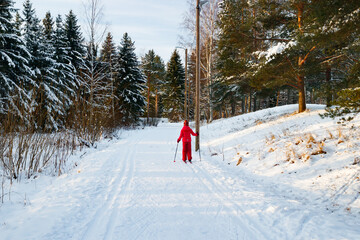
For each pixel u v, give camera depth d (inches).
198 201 157.3
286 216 132.1
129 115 848.3
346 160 192.5
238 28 434.3
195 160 297.4
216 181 206.1
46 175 213.9
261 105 1364.4
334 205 144.6
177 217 131.9
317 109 429.4
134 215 133.8
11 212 130.8
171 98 1421.0
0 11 352.2
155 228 118.5
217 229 118.8
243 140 385.4
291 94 1440.7
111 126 561.9
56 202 146.9
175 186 189.6
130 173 229.0
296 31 319.9
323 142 240.4
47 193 165.3
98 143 422.3
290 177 203.2
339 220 125.0
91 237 108.8
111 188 182.9
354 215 128.8
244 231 117.2
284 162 234.8
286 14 434.6
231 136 450.6
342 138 231.6
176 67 1390.3
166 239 108.0
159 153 343.0
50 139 263.0
